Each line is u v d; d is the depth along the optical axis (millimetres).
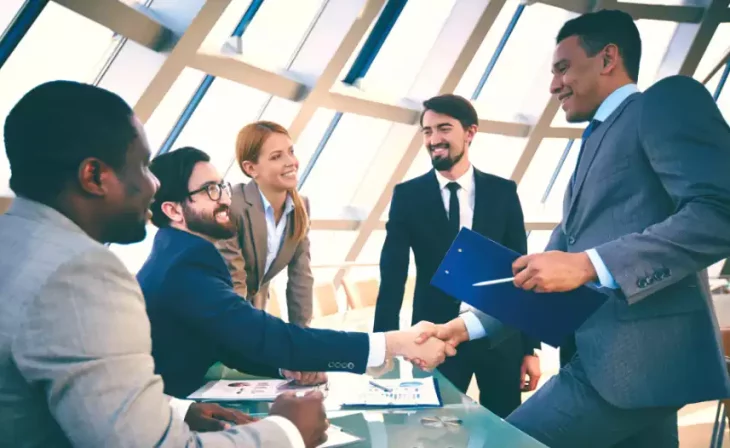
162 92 4738
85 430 840
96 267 888
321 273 8812
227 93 6285
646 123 1384
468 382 2418
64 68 4566
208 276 1584
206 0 4379
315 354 1562
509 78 9023
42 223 938
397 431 1286
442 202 2492
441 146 2451
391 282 2467
